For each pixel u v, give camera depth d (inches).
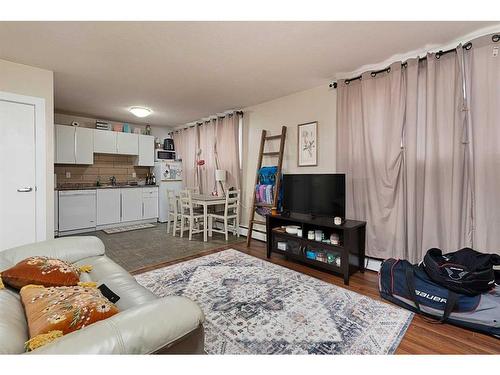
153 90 145.7
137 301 51.3
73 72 119.9
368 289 95.8
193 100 164.7
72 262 69.4
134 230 197.6
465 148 88.6
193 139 230.5
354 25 81.7
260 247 153.5
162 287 96.1
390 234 107.4
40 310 35.9
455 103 89.4
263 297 88.4
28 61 108.3
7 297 41.7
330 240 111.1
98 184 214.1
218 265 120.2
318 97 138.9
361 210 118.0
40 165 116.3
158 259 129.0
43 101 115.9
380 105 109.7
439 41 91.5
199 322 33.4
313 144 140.6
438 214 94.7
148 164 235.8
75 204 184.7
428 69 95.5
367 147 113.3
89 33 86.2
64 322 32.8
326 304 83.9
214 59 106.1
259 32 85.7
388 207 107.4
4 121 107.9
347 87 121.9
